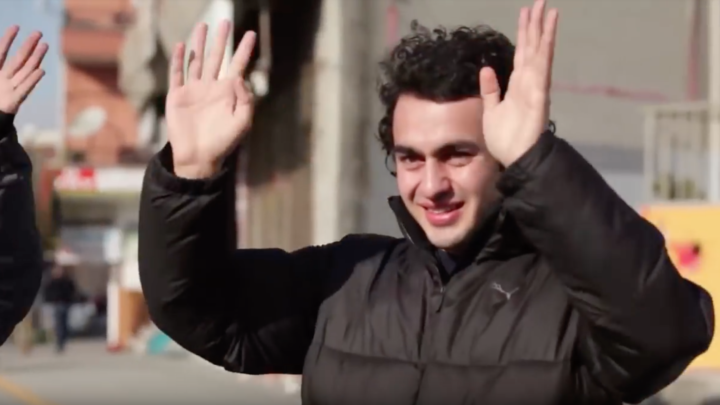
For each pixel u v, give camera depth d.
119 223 31.31
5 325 3.31
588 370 2.56
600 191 2.37
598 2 12.58
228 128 2.74
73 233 30.59
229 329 2.98
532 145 2.39
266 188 16.58
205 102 2.78
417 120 2.66
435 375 2.68
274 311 3.02
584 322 2.51
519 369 2.60
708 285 10.02
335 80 11.89
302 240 13.80
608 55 12.59
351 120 11.83
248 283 3.01
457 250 2.76
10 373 17.89
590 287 2.36
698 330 2.39
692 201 11.09
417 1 11.84
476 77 2.64
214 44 2.84
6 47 3.28
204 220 2.75
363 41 11.83
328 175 11.96
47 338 27.95
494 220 2.68
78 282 34.12
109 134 38.69
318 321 2.91
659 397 8.70
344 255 3.03
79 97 39.31
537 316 2.63
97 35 39.56
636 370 2.42
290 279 3.04
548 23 2.46
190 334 2.94
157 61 18.16
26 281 3.32
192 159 2.74
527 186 2.38
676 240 10.27
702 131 11.84
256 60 13.95
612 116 12.55
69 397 14.09
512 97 2.46
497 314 2.67
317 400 2.82
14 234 3.27
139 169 31.05
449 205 2.68
